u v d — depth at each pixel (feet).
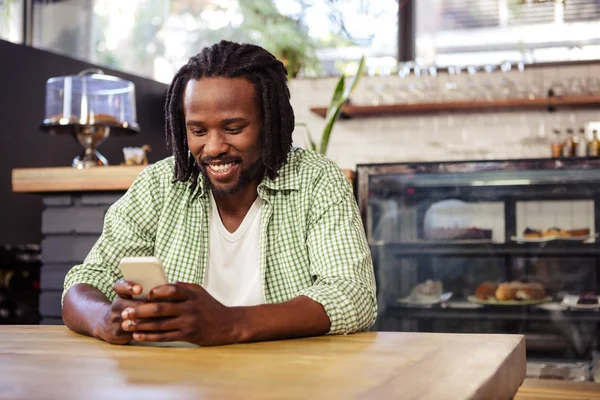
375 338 3.94
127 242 5.10
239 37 17.37
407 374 2.80
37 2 15.29
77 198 9.59
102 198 9.50
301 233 4.97
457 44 16.11
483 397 2.59
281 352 3.41
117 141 13.44
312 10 16.42
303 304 4.03
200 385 2.59
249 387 2.55
